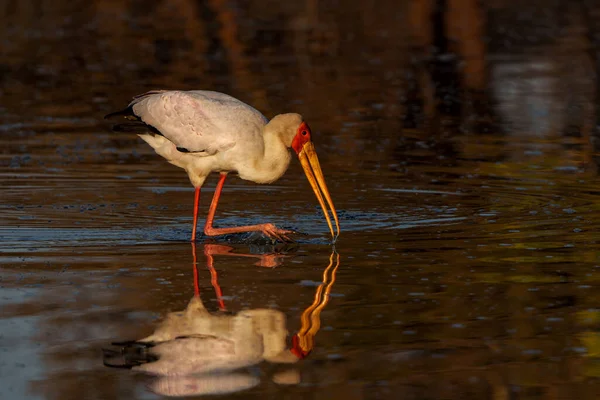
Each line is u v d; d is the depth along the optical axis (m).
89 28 34.94
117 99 22.95
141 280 10.19
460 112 21.73
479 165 16.62
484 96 23.59
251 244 11.86
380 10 38.81
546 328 8.59
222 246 11.77
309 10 38.81
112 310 9.15
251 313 9.05
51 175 15.87
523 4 39.84
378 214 13.36
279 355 8.03
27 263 10.85
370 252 11.29
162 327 8.70
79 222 12.93
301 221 13.09
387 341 8.33
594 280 9.99
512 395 7.24
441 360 7.91
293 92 23.81
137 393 7.36
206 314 9.02
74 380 7.60
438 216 13.20
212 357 8.02
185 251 11.50
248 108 12.53
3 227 12.57
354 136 19.23
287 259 11.04
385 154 17.62
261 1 40.75
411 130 19.83
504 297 9.47
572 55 29.34
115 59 28.91
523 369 7.71
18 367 7.82
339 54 30.05
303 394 7.31
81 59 28.89
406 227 12.58
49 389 7.42
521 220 12.84
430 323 8.74
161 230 12.60
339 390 7.37
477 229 12.38
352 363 7.88
